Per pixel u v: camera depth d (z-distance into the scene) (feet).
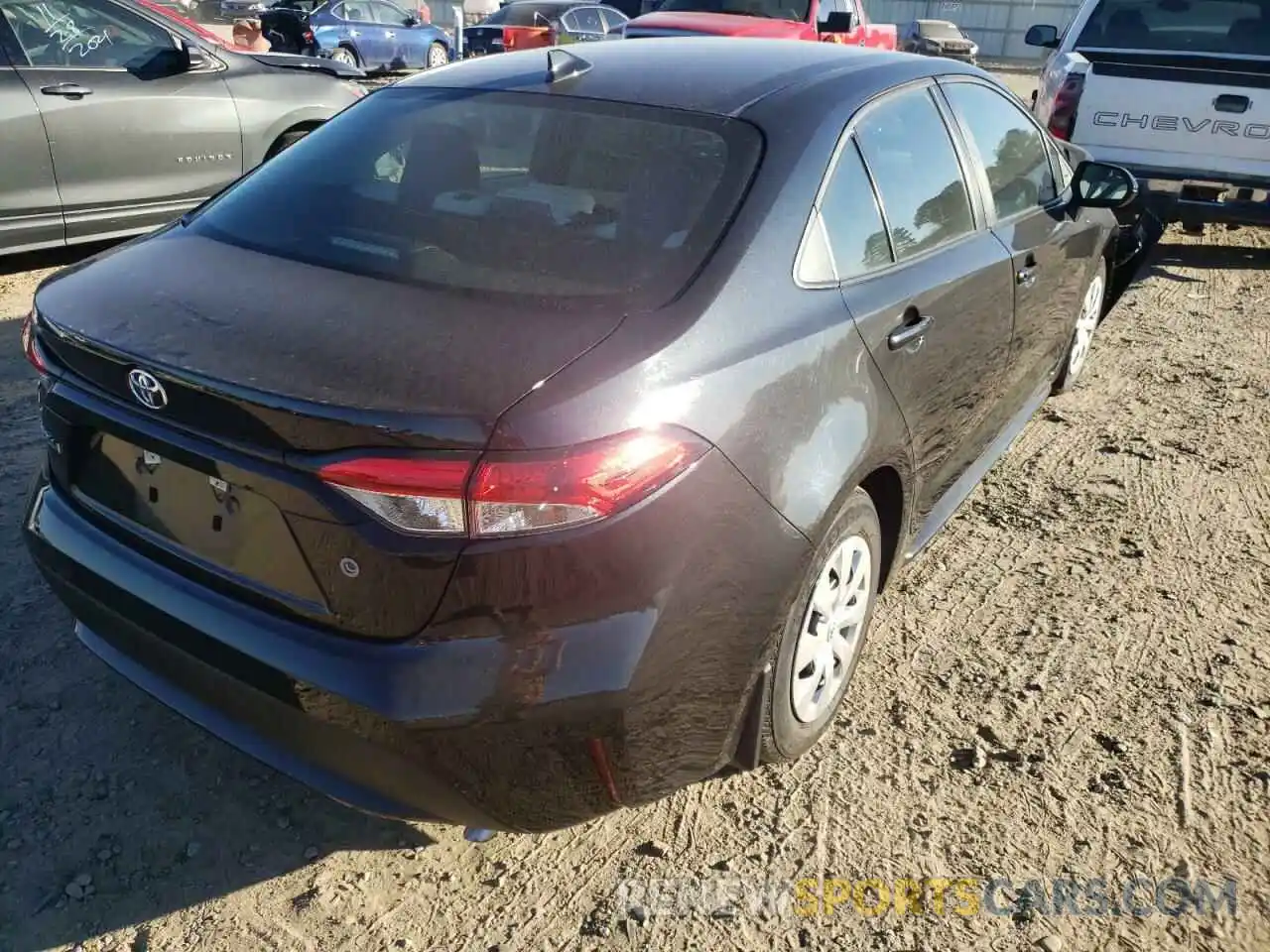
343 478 6.11
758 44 10.54
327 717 6.46
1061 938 7.46
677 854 8.14
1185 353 19.26
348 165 8.95
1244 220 23.03
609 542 6.30
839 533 8.24
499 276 7.38
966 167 11.03
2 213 18.95
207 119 21.34
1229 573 12.05
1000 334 11.39
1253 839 8.33
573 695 6.37
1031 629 10.92
